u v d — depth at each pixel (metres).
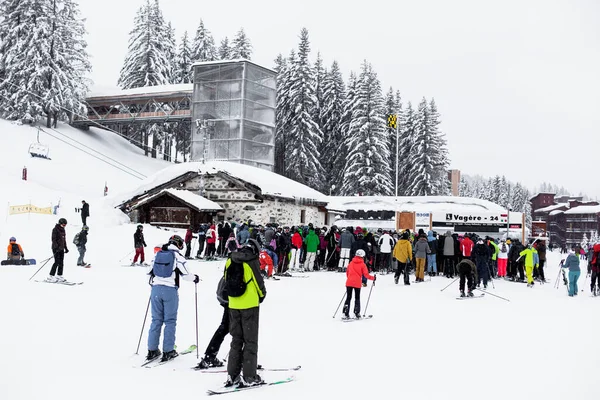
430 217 41.41
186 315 11.88
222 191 32.44
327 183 67.38
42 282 15.41
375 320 12.34
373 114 58.56
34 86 51.62
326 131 67.56
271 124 50.22
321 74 69.69
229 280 7.12
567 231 117.81
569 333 11.45
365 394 6.77
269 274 20.34
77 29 55.84
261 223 31.31
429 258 25.31
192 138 48.69
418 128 63.47
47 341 8.98
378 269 26.45
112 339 9.38
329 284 19.45
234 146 46.81
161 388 6.84
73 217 30.14
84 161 50.72
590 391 7.09
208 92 48.34
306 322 11.77
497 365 8.45
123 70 65.25
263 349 9.12
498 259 26.94
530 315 14.07
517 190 122.38
